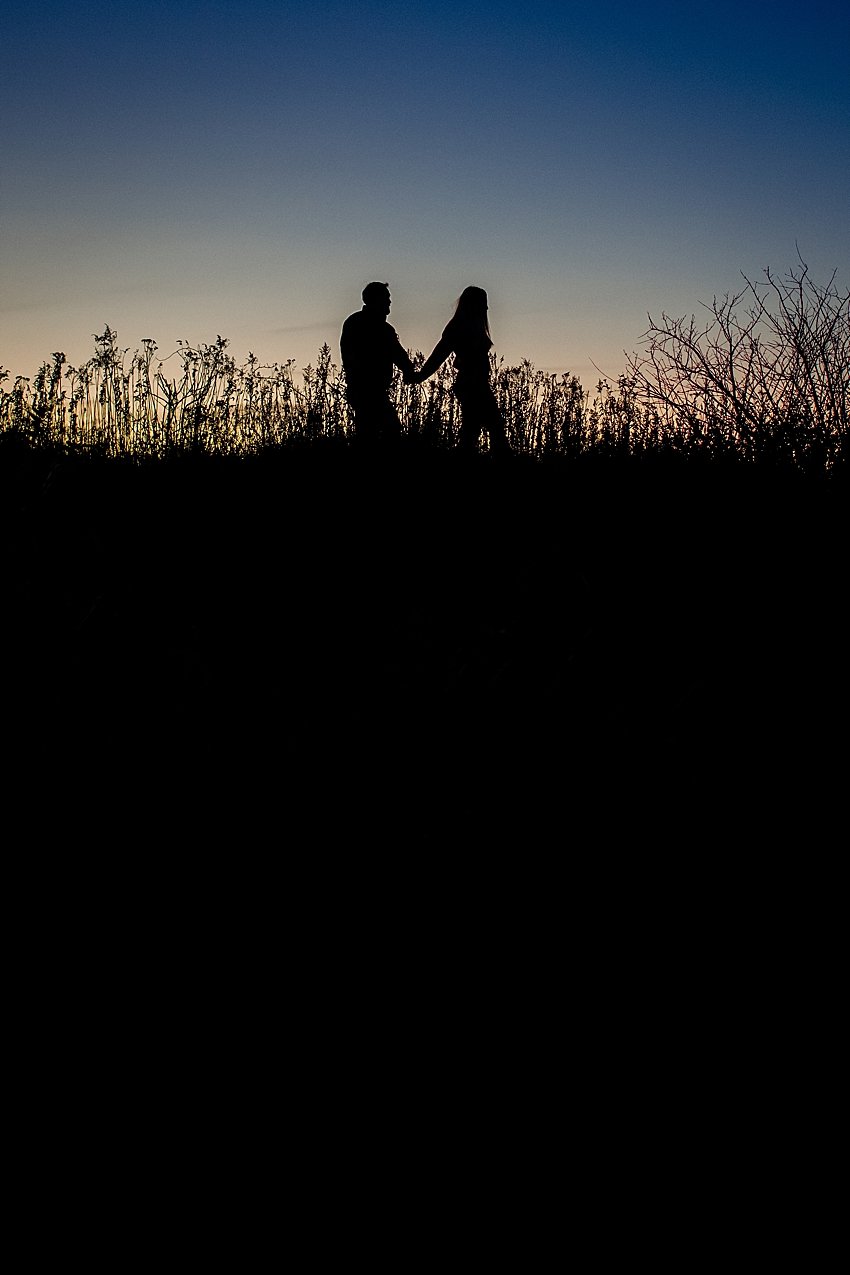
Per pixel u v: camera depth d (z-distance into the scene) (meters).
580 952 2.21
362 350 7.93
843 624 4.06
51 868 2.39
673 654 3.96
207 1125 1.71
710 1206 1.61
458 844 2.60
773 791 2.97
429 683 3.60
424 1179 1.63
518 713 3.40
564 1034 1.96
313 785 2.84
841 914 2.39
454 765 3.02
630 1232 1.56
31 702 3.21
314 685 3.55
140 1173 1.61
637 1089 1.84
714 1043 1.96
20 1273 1.44
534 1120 1.76
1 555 4.34
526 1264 1.50
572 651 3.92
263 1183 1.61
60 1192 1.57
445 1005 2.02
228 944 2.17
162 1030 1.92
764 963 2.20
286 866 2.46
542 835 2.67
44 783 2.75
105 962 2.09
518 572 4.83
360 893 2.38
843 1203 1.62
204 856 2.48
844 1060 1.92
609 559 4.86
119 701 3.28
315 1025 1.95
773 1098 1.83
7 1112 1.71
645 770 3.05
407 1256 1.50
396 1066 1.86
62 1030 1.90
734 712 3.50
